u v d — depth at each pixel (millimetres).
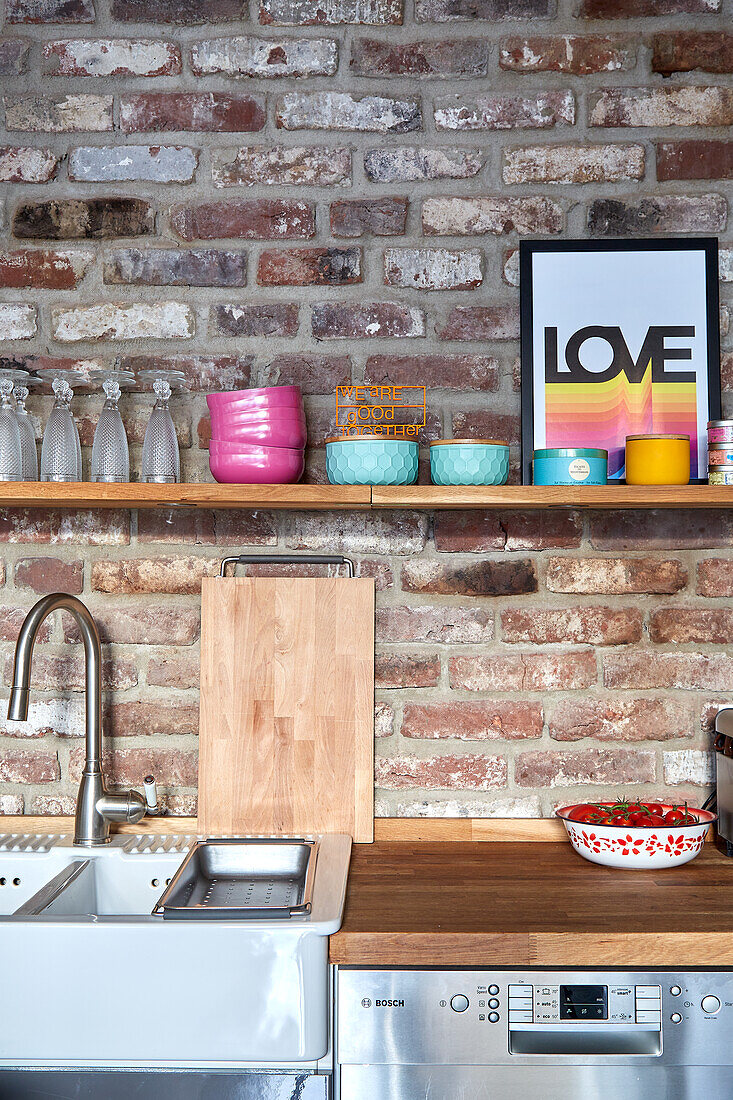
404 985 1287
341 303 1807
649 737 1781
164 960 1260
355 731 1742
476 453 1604
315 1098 1277
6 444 1649
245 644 1750
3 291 1818
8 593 1813
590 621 1791
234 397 1629
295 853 1662
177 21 1809
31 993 1260
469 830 1761
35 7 1810
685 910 1363
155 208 1815
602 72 1798
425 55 1803
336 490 1565
